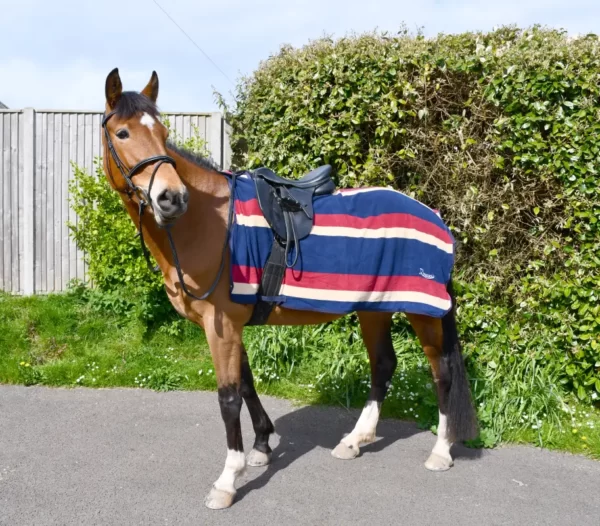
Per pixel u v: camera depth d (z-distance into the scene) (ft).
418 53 14.46
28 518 8.34
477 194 14.65
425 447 11.55
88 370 14.73
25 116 18.76
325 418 12.85
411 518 8.75
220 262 8.88
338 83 14.92
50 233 19.26
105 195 16.98
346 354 14.79
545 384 13.20
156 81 9.53
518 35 14.94
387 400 13.61
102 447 10.85
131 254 16.96
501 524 8.65
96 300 17.46
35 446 10.78
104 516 8.49
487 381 13.26
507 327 14.43
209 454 10.72
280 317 9.72
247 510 8.84
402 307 9.91
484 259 15.20
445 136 14.84
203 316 9.04
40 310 17.24
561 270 14.37
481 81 14.16
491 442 11.68
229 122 19.01
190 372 14.65
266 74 16.30
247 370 10.36
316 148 15.34
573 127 13.44
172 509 8.77
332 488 9.66
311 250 9.39
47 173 19.12
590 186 13.53
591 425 12.44
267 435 10.56
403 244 9.94
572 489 9.87
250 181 9.68
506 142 13.97
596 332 13.38
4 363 14.70
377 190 10.28
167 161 8.13
